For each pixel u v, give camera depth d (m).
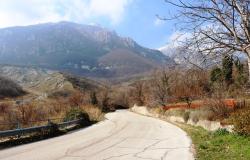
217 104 24.75
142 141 20.05
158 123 36.84
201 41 7.73
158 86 51.84
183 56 7.55
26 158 13.99
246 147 13.22
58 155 14.70
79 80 151.00
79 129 31.22
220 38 7.86
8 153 15.70
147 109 63.62
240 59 7.99
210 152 14.04
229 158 11.98
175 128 29.47
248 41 7.61
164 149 16.39
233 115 20.33
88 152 15.61
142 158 13.82
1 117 32.75
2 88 108.75
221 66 7.88
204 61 7.63
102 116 53.03
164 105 50.50
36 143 19.89
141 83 83.31
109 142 19.70
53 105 44.84
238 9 7.60
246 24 7.55
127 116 56.34
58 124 28.95
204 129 26.22
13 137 21.39
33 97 102.44
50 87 137.00
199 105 33.91
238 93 23.45
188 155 14.14
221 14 7.77
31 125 28.22
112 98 113.25
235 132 17.33
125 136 23.19
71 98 69.19
